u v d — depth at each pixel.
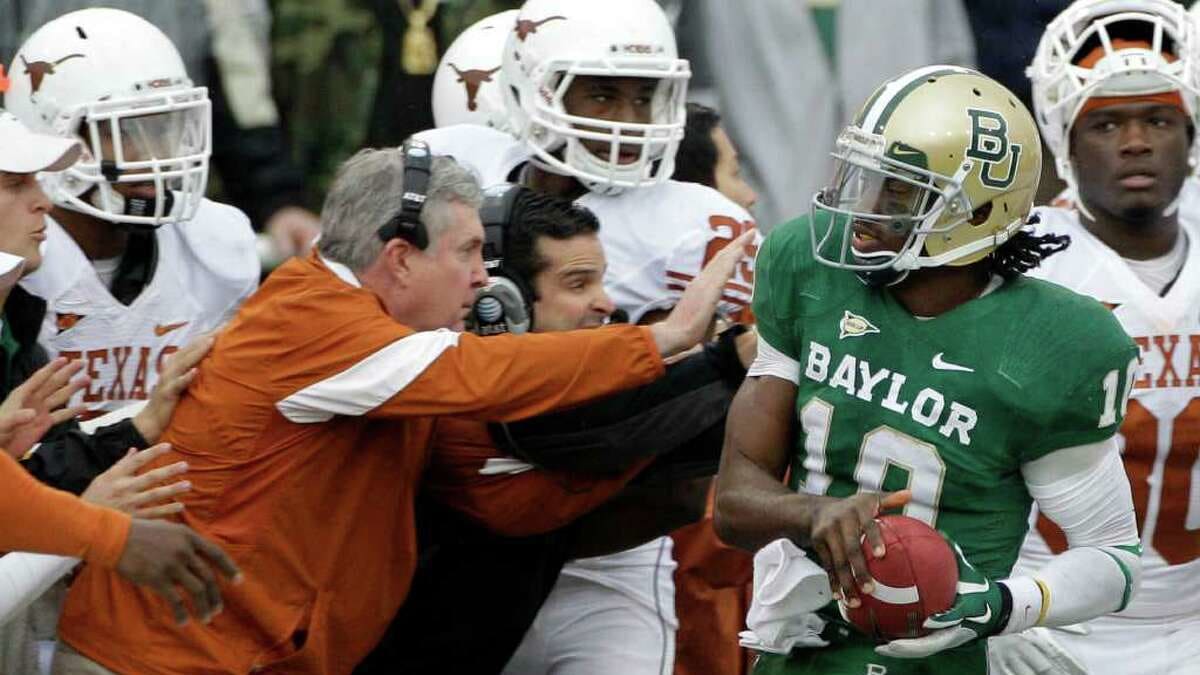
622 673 16.28
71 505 12.59
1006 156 12.39
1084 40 16.17
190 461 13.61
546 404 13.53
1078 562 12.74
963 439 12.49
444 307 13.83
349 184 13.73
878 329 12.66
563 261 14.62
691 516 15.42
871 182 12.44
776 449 13.09
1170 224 16.36
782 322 12.98
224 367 13.61
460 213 13.78
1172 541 16.12
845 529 12.03
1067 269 16.30
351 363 13.40
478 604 15.07
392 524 14.02
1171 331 16.06
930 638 12.30
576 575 16.41
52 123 16.53
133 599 13.53
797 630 12.99
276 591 13.59
